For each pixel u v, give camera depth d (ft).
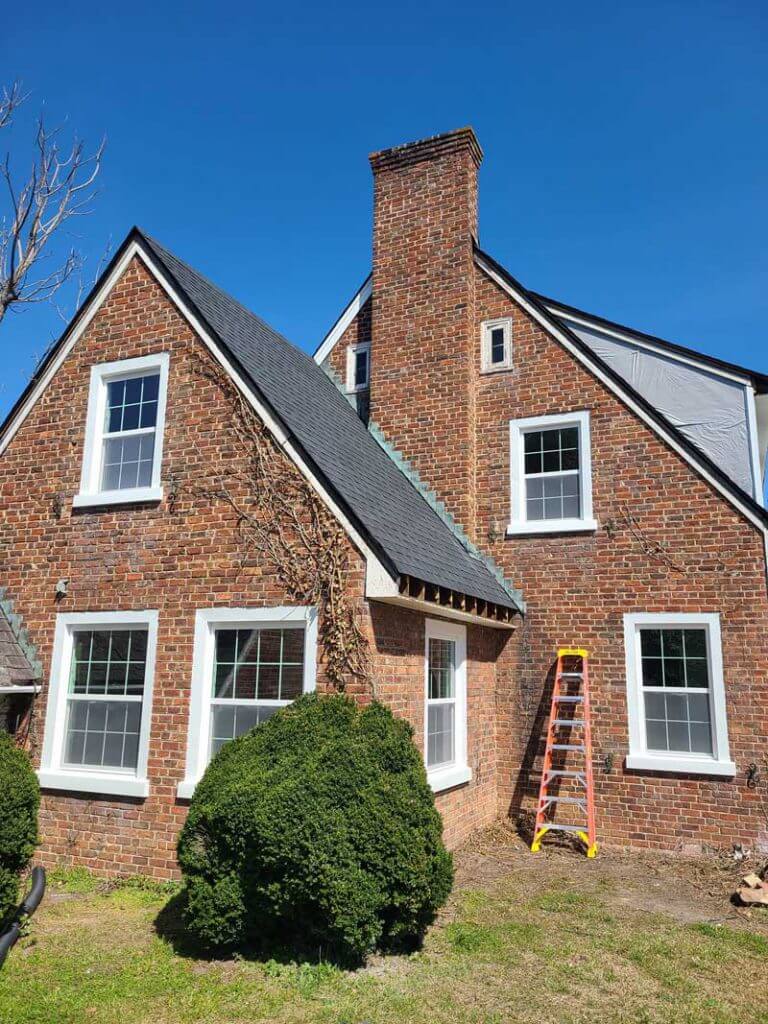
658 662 36.65
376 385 44.62
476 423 42.45
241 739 24.62
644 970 21.02
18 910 24.02
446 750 34.24
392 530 30.86
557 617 38.63
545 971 20.80
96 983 19.62
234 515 30.37
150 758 29.60
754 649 34.60
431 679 33.32
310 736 23.57
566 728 37.73
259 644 29.35
